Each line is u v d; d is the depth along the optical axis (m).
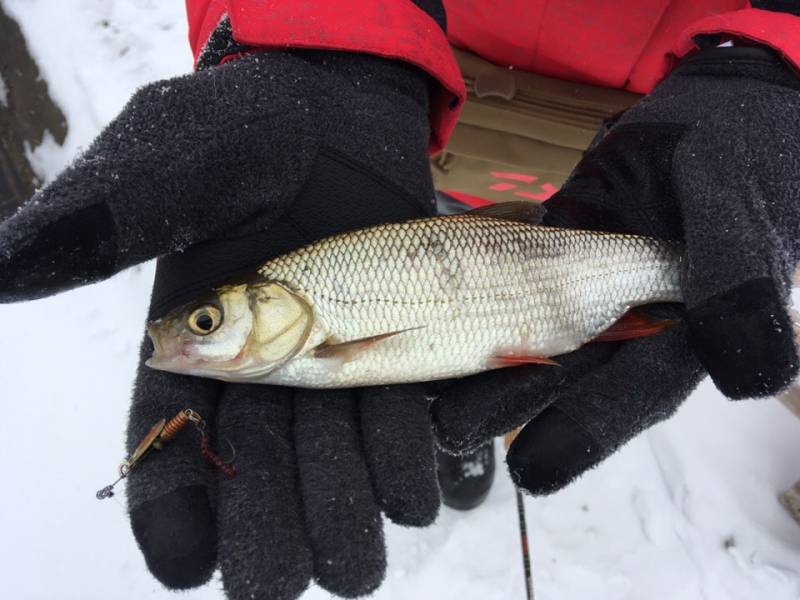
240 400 0.22
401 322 0.23
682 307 0.26
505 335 0.24
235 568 0.18
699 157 0.23
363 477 0.21
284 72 0.23
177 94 0.21
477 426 0.23
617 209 0.26
